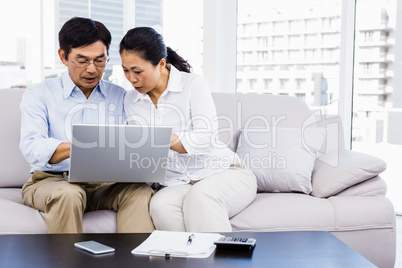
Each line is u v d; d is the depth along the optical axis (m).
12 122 2.52
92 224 2.07
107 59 2.23
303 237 1.67
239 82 4.02
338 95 3.55
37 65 4.24
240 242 1.53
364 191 2.39
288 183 2.49
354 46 3.57
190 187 2.19
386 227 2.30
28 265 1.35
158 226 2.09
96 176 1.96
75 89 2.28
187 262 1.40
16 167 2.49
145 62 2.14
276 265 1.38
